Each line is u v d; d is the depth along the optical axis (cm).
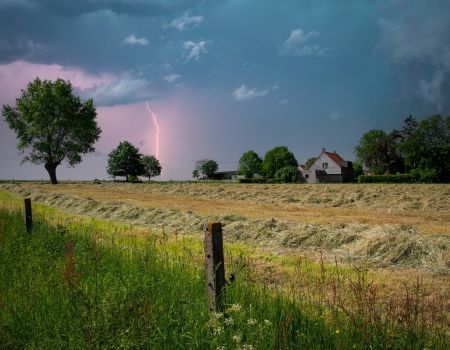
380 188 3991
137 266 759
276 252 1206
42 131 7606
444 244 1158
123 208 2314
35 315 579
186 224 1759
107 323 512
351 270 973
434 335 522
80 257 870
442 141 8919
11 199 3775
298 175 9294
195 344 486
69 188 5597
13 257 929
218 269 552
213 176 14362
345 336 493
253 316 536
